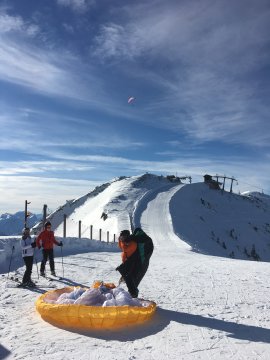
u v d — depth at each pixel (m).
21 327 7.10
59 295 8.68
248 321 7.72
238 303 9.38
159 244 55.66
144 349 6.04
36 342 6.30
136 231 9.16
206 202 114.12
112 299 7.65
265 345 6.28
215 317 7.99
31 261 11.08
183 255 31.03
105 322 7.02
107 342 6.34
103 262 18.11
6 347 6.04
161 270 15.80
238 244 89.44
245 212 121.12
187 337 6.65
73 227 94.25
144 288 11.21
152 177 133.25
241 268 17.27
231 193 139.12
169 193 109.69
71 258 19.50
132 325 7.26
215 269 16.61
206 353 5.88
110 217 84.00
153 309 7.81
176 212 91.06
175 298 9.84
